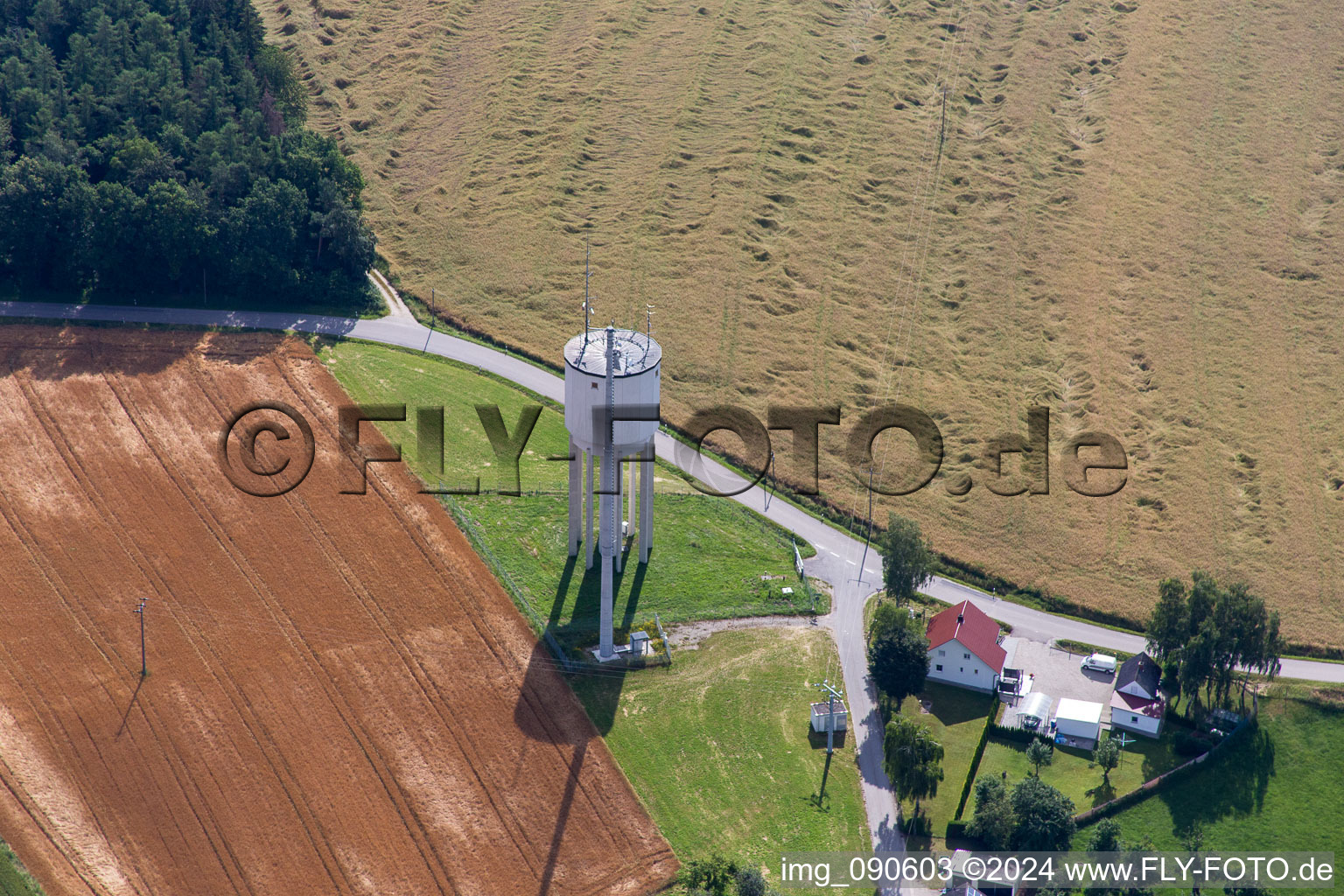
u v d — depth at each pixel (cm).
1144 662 11694
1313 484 15025
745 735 10988
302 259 16838
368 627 11631
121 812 9706
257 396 14600
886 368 16612
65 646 11125
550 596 12269
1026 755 11000
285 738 10444
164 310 16050
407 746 10494
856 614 12519
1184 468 15162
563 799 10181
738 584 12744
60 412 14012
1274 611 11588
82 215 15788
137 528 12531
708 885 9506
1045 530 14062
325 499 13138
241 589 11912
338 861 9494
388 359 15688
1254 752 11112
